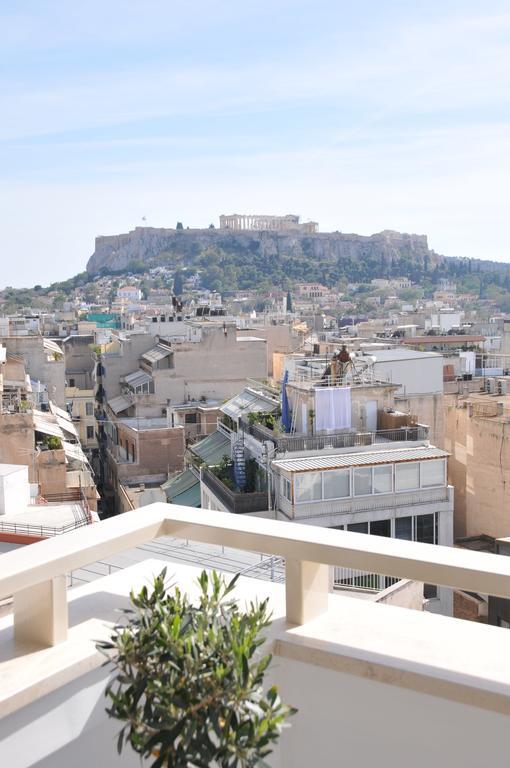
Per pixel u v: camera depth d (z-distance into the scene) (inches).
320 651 165.6
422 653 163.3
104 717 163.8
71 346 3157.0
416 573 152.6
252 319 3946.9
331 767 169.5
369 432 1138.7
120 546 166.6
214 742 139.0
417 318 4190.5
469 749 152.8
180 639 131.1
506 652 163.5
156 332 2790.4
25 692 146.6
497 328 3858.3
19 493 856.9
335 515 986.1
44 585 161.2
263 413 1263.5
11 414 1306.6
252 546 172.2
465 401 1526.8
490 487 1296.8
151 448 1882.4
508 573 143.9
